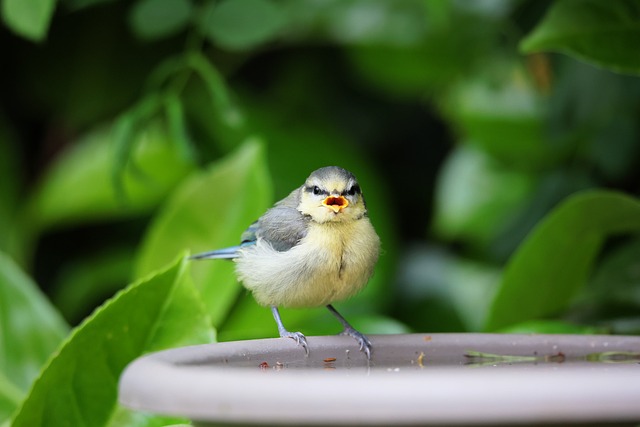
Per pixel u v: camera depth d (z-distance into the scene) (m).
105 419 6.35
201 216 8.77
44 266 13.92
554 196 10.94
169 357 5.12
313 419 3.88
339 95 13.95
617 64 7.43
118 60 13.18
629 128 10.20
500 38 11.44
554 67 10.81
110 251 13.69
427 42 11.77
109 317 6.25
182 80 10.88
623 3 7.45
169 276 6.34
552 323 7.98
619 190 10.76
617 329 8.60
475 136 11.62
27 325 7.82
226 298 8.66
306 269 7.27
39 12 8.35
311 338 6.36
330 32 12.19
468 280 12.51
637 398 3.93
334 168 7.61
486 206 11.89
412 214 14.34
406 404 3.81
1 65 13.29
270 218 7.68
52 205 12.30
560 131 10.38
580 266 8.45
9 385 7.61
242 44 9.12
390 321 8.38
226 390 4.04
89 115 13.34
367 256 7.40
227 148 12.78
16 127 13.75
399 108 14.05
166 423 6.40
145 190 12.05
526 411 3.82
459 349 6.47
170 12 9.19
